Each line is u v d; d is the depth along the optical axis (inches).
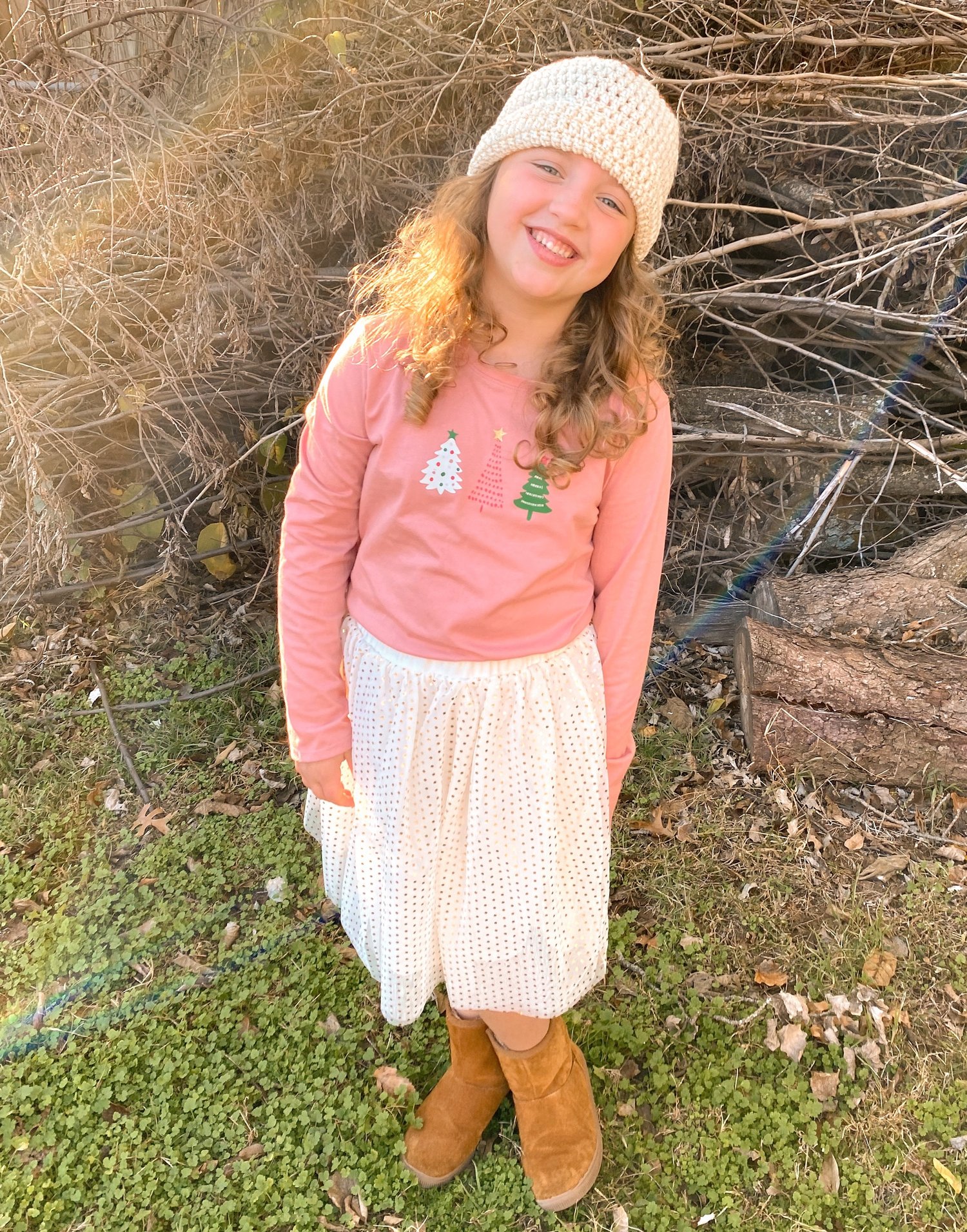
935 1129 73.7
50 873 95.9
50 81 102.0
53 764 109.5
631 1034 79.6
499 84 101.8
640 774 107.7
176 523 123.6
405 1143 70.6
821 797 104.0
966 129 113.9
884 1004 82.7
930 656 106.9
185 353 105.9
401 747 55.2
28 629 130.7
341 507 56.6
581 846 59.6
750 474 133.3
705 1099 75.5
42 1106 73.5
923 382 130.1
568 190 47.6
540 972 59.4
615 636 58.6
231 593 134.8
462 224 52.4
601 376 53.1
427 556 53.7
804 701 104.4
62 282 101.1
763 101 104.3
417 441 52.5
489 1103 71.6
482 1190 69.3
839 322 128.2
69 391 116.7
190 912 91.2
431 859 57.2
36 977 84.4
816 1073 77.2
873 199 122.5
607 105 47.1
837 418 122.6
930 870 95.0
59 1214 66.9
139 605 135.8
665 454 57.2
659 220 52.6
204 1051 77.8
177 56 117.2
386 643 56.0
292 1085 75.1
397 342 52.9
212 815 102.3
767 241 113.0
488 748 54.6
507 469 52.4
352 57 102.7
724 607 128.2
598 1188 69.7
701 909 91.4
